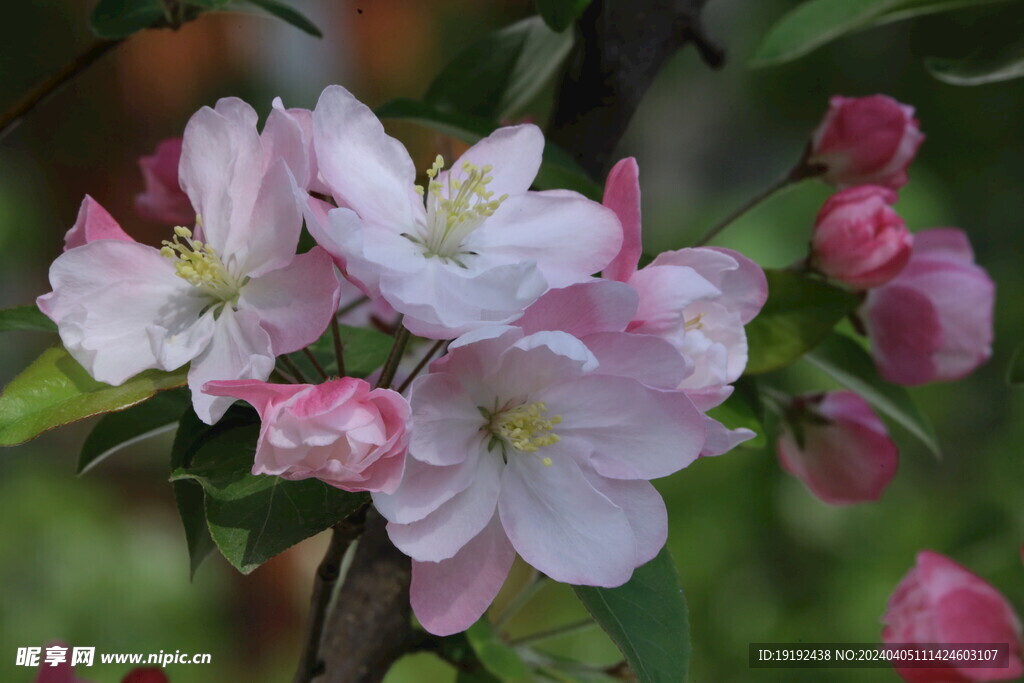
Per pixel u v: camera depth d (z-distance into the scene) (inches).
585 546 15.1
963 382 28.1
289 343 15.1
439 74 18.4
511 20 27.8
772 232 27.6
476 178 15.4
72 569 27.5
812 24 17.3
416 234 15.3
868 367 18.5
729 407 17.2
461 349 15.0
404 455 14.7
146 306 15.2
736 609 26.3
